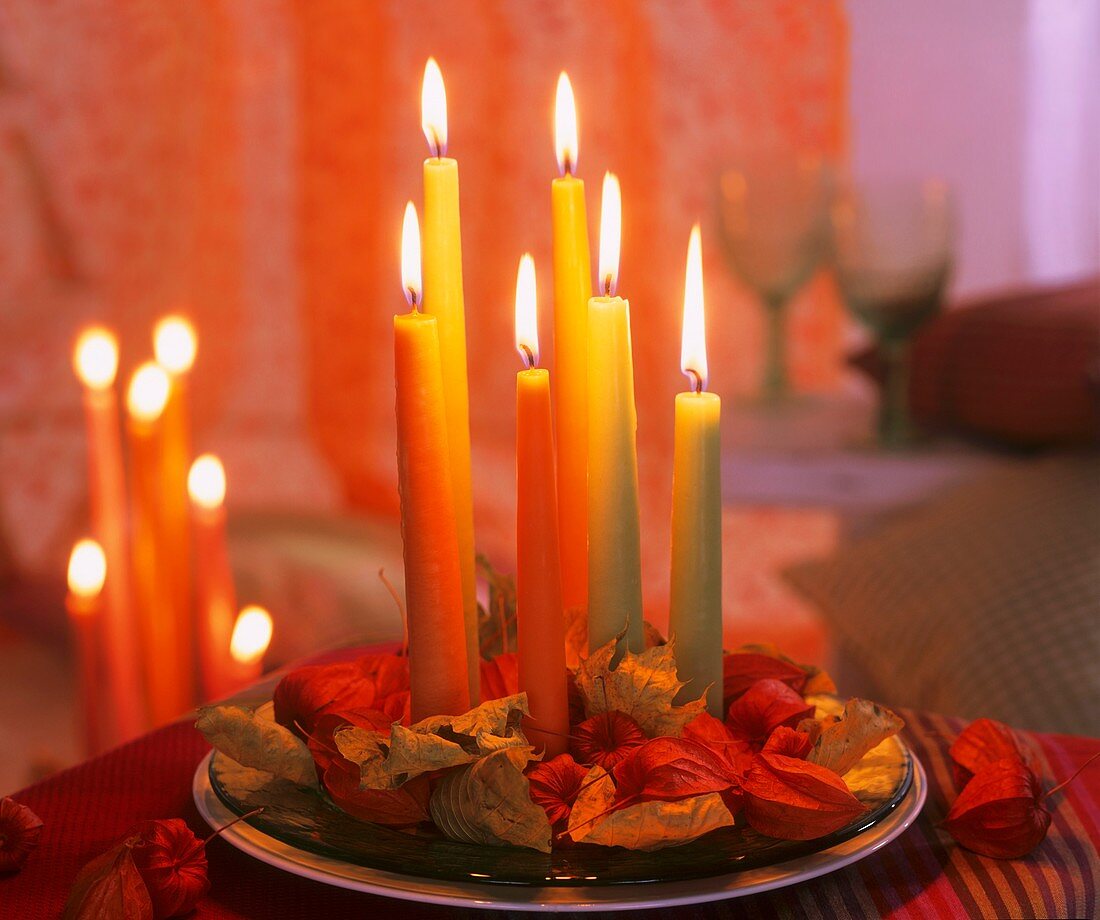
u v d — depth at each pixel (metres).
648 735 0.94
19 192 2.81
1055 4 2.82
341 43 2.96
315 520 2.38
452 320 0.94
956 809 0.97
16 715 2.14
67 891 0.94
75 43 2.80
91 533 2.61
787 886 0.94
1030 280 2.98
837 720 0.98
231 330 3.11
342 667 0.99
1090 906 0.96
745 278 2.60
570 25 2.88
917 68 2.89
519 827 0.90
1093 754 1.09
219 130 3.00
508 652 1.02
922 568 1.81
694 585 0.96
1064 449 2.22
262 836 0.93
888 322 2.36
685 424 0.95
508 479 3.06
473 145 2.98
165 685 1.45
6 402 2.82
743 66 2.87
